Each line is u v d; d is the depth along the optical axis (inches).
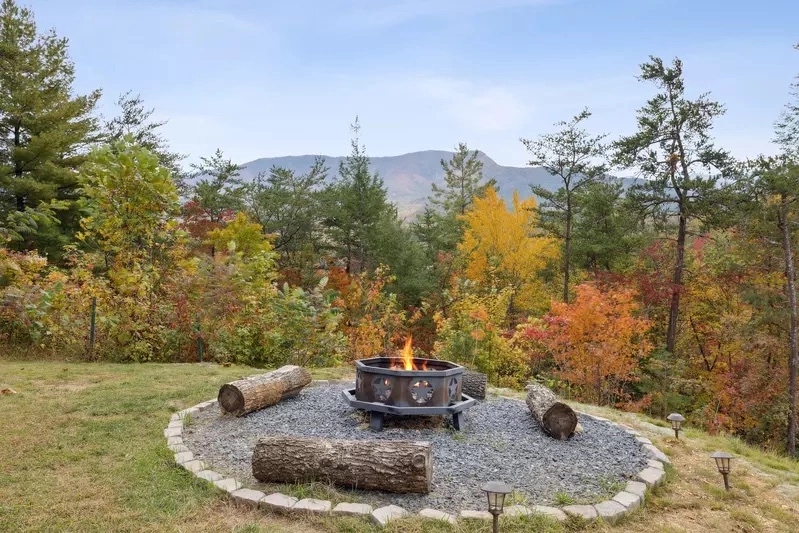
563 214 1082.1
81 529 125.2
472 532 130.1
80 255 449.4
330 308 409.7
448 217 1476.4
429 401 210.4
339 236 1174.3
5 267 370.6
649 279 846.5
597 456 192.2
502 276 1083.9
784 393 647.1
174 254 394.0
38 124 806.5
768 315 674.8
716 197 778.2
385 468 149.9
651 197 848.9
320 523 134.6
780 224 685.9
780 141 818.2
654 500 160.6
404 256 1072.2
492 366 494.9
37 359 344.8
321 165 1274.6
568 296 1066.7
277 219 1151.0
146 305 358.0
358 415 226.4
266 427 209.2
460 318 542.3
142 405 231.8
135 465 164.9
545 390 244.8
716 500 165.5
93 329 350.0
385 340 618.5
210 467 166.7
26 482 150.6
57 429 197.0
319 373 336.2
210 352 375.6
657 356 725.9
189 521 132.9
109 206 363.3
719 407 690.2
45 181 798.5
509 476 169.0
